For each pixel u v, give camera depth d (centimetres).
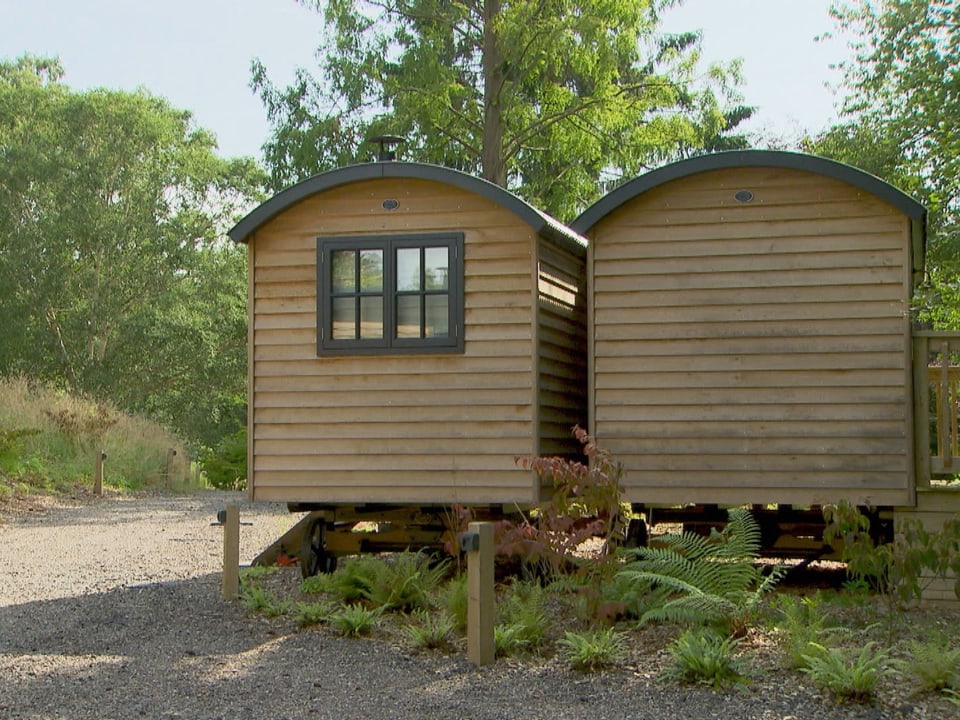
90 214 4003
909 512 936
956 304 1247
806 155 943
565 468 829
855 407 941
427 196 1021
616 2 2352
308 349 1041
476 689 655
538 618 779
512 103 2486
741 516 855
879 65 2223
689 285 978
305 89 2545
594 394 989
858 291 945
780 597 846
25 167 3997
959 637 759
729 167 960
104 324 4166
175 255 4188
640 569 847
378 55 2514
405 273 1023
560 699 632
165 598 962
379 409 1021
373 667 711
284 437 1041
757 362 962
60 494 2030
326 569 1077
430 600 873
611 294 992
